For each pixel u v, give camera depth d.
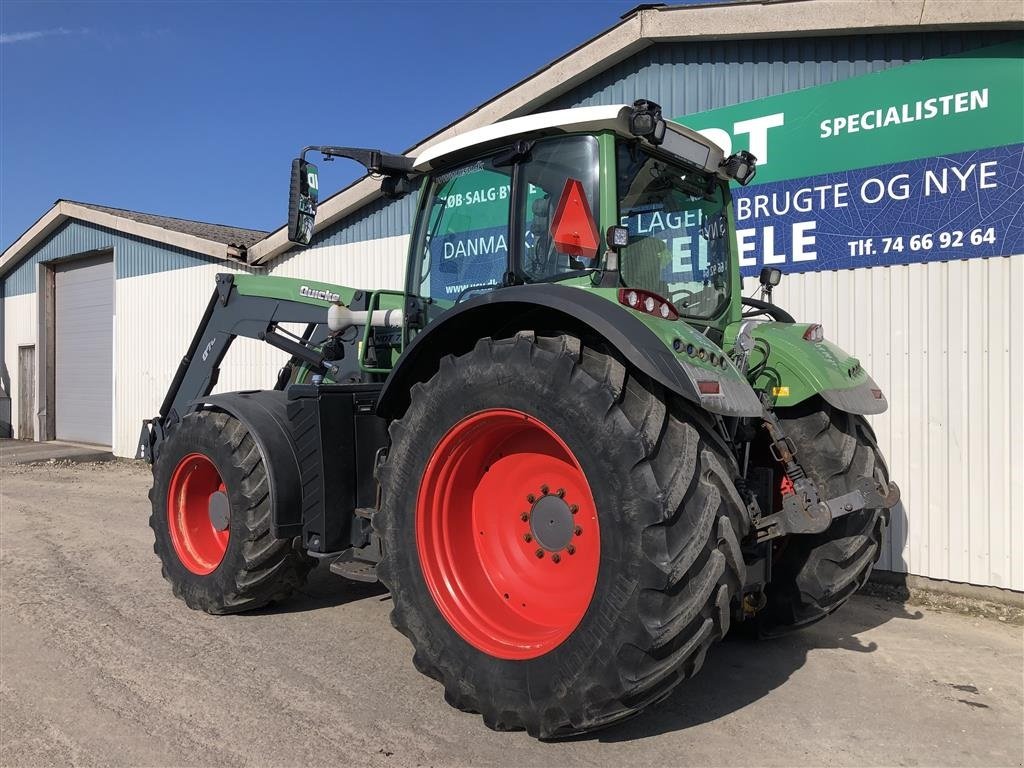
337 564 3.73
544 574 3.05
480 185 3.62
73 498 8.52
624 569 2.47
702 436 2.72
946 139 4.90
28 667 3.53
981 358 4.80
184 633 4.00
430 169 3.88
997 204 4.72
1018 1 4.48
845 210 5.32
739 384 2.78
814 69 5.42
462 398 2.97
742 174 3.74
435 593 3.02
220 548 4.51
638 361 2.51
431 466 3.06
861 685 3.41
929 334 4.99
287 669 3.51
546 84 6.61
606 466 2.54
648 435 2.53
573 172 3.22
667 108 6.10
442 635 2.97
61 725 2.95
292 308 4.88
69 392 15.36
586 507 2.90
